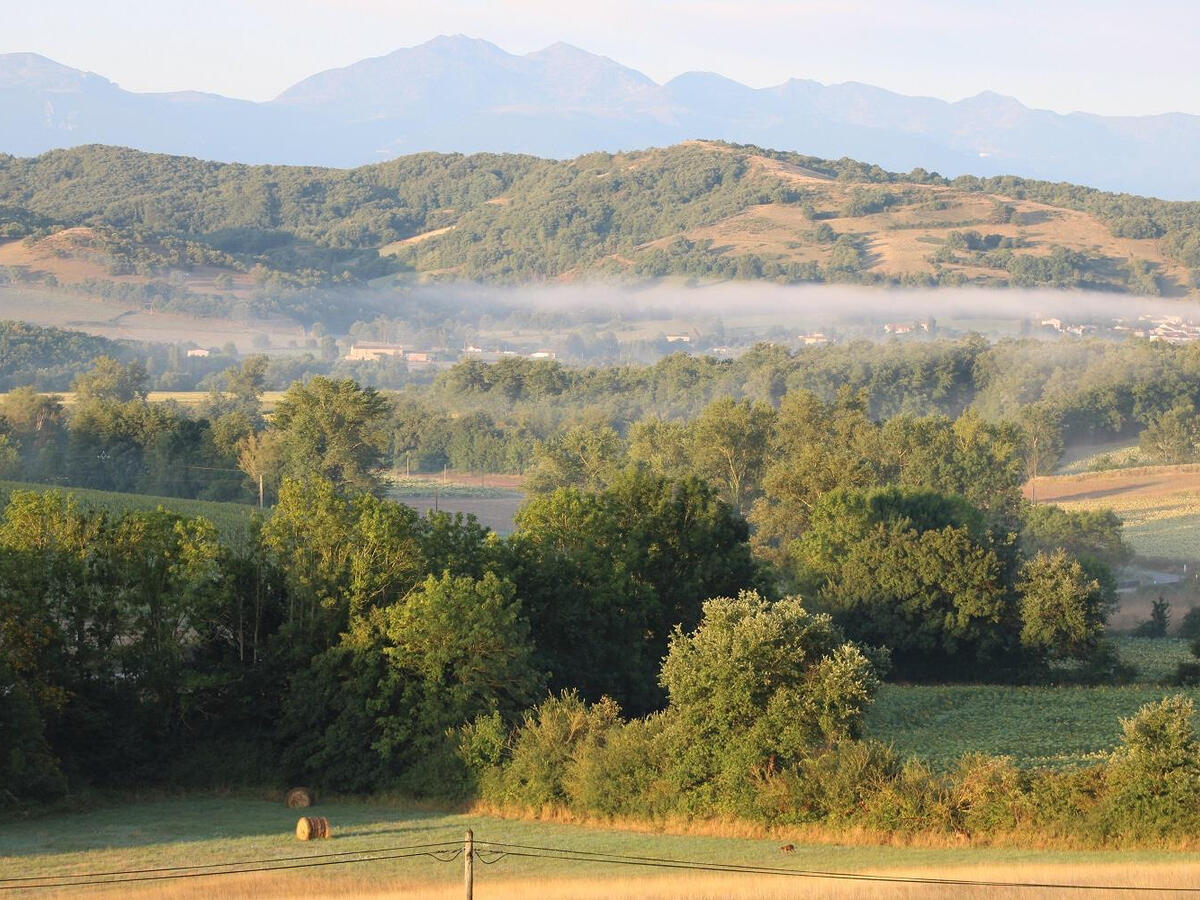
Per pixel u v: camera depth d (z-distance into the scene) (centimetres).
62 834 4666
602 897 3553
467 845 2812
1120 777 4381
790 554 10688
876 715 7425
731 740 4741
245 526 11162
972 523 11056
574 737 5128
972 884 3606
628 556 7444
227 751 5834
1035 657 9050
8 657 5375
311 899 3600
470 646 5575
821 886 3662
